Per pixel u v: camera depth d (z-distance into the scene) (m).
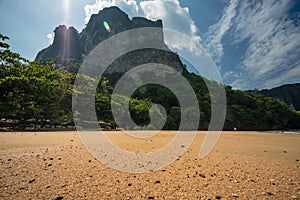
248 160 7.34
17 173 4.60
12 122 25.17
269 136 24.84
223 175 5.03
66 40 139.00
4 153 7.18
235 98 70.56
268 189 4.05
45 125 28.12
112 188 3.85
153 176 4.80
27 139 12.16
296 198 3.58
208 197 3.54
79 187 3.83
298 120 76.56
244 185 4.26
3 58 28.53
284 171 5.68
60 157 6.61
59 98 30.20
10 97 24.23
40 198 3.25
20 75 27.02
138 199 3.36
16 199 3.18
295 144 15.02
